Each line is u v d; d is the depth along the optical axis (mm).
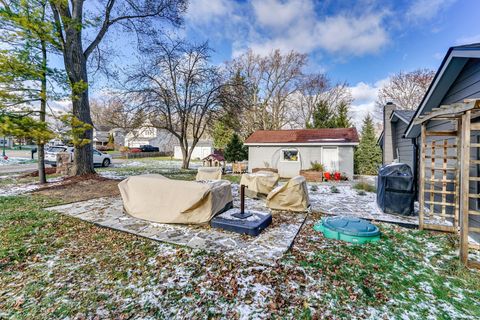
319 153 13117
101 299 2607
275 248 3846
